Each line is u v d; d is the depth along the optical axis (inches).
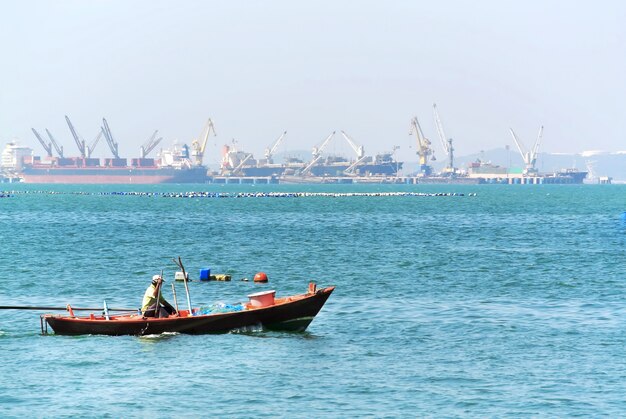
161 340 3639.3
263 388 2945.4
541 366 3208.7
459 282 5546.3
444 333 3796.8
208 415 2682.1
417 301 4726.9
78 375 3110.2
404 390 2920.8
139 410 2726.4
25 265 6456.7
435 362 3280.0
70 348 3503.9
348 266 6515.8
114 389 2940.5
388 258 7106.3
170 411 2716.5
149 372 3144.7
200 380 3046.3
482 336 3730.3
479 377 3065.9
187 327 3730.3
